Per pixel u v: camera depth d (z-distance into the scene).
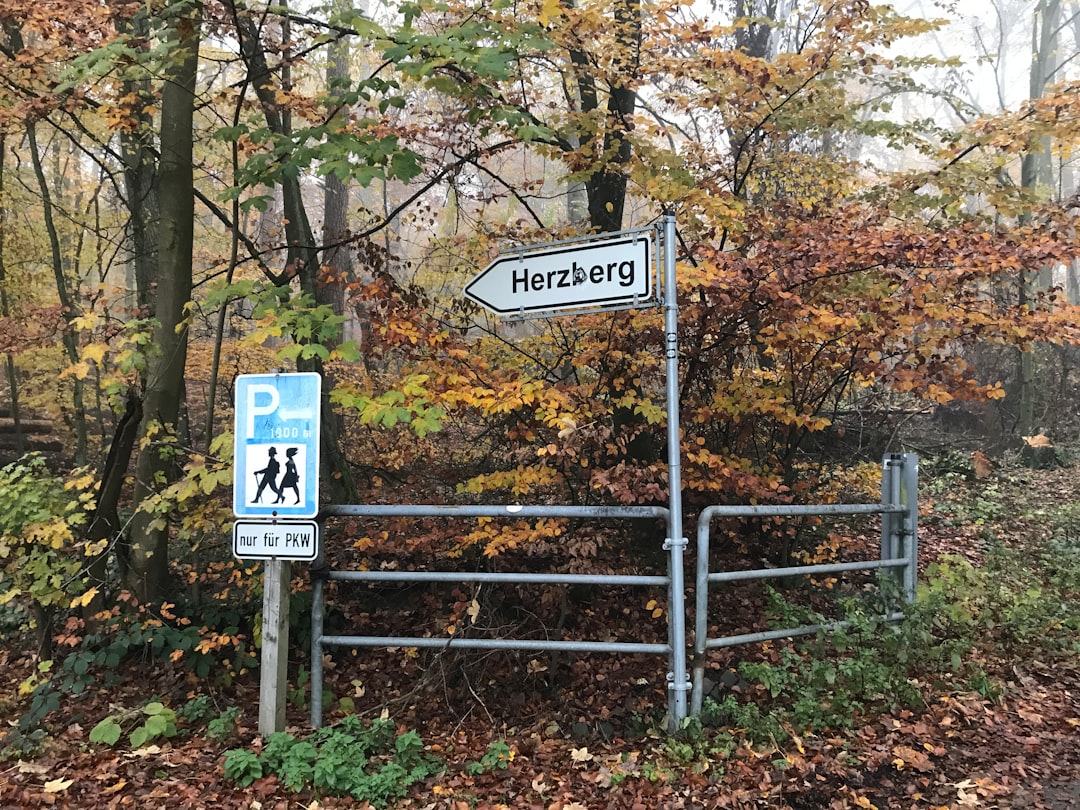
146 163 6.82
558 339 6.14
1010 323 5.08
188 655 4.72
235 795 3.15
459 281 8.34
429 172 6.40
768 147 7.19
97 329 5.36
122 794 3.23
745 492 5.61
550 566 5.68
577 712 4.77
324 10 6.27
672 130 7.50
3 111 5.32
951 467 11.88
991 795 3.06
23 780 3.39
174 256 5.21
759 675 3.94
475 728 4.53
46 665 4.18
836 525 7.94
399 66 3.96
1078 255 4.72
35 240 10.41
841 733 3.67
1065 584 6.45
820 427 5.40
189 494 4.23
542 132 4.73
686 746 3.39
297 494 3.45
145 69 4.70
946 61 5.75
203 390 13.09
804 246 4.78
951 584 5.54
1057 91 5.78
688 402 5.76
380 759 3.54
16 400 10.84
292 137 4.53
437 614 5.90
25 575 4.56
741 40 8.79
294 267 5.78
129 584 5.05
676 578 3.53
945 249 4.75
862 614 4.47
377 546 6.27
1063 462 12.69
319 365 7.57
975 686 4.09
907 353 5.55
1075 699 4.10
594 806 3.13
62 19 4.95
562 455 5.12
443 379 5.08
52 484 4.73
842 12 5.55
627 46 5.86
